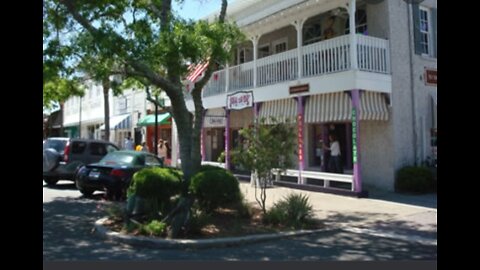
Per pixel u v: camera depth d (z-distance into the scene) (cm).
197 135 1089
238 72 1878
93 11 1032
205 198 941
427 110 1512
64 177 1543
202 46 919
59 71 969
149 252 726
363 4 1527
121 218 920
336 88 1379
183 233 803
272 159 930
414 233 870
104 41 855
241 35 1042
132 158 1344
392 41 1434
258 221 948
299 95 1517
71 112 4219
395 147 1414
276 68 1653
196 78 1556
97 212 1076
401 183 1375
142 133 2795
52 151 1551
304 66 1524
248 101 1769
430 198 1286
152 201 896
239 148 973
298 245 783
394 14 1452
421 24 1558
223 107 1992
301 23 1549
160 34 910
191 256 701
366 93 1372
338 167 1490
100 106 3397
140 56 885
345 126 1609
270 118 970
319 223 952
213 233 828
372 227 930
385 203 1213
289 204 955
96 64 973
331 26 1661
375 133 1470
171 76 1009
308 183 1644
